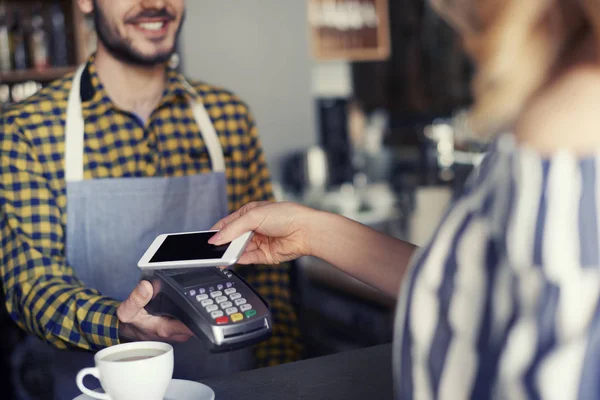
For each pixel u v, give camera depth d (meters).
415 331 0.49
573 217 0.43
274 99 3.41
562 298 0.42
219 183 1.39
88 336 1.02
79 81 1.35
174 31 1.33
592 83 0.44
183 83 1.44
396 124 4.21
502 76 0.44
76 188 1.28
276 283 1.39
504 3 0.42
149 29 1.29
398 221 2.87
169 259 0.84
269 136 3.41
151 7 1.27
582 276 0.42
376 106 4.26
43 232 1.25
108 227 1.30
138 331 0.93
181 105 1.43
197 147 1.45
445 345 0.47
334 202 3.09
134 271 1.32
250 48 3.34
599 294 0.42
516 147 0.46
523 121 0.46
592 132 0.43
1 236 1.24
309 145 3.50
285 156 3.45
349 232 0.88
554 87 0.45
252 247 0.97
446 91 3.90
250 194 1.54
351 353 0.95
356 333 1.97
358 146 4.17
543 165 0.44
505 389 0.44
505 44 0.43
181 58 3.21
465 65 3.74
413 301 0.49
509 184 0.46
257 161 1.53
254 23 3.33
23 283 1.16
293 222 0.90
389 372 0.88
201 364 1.23
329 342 1.98
